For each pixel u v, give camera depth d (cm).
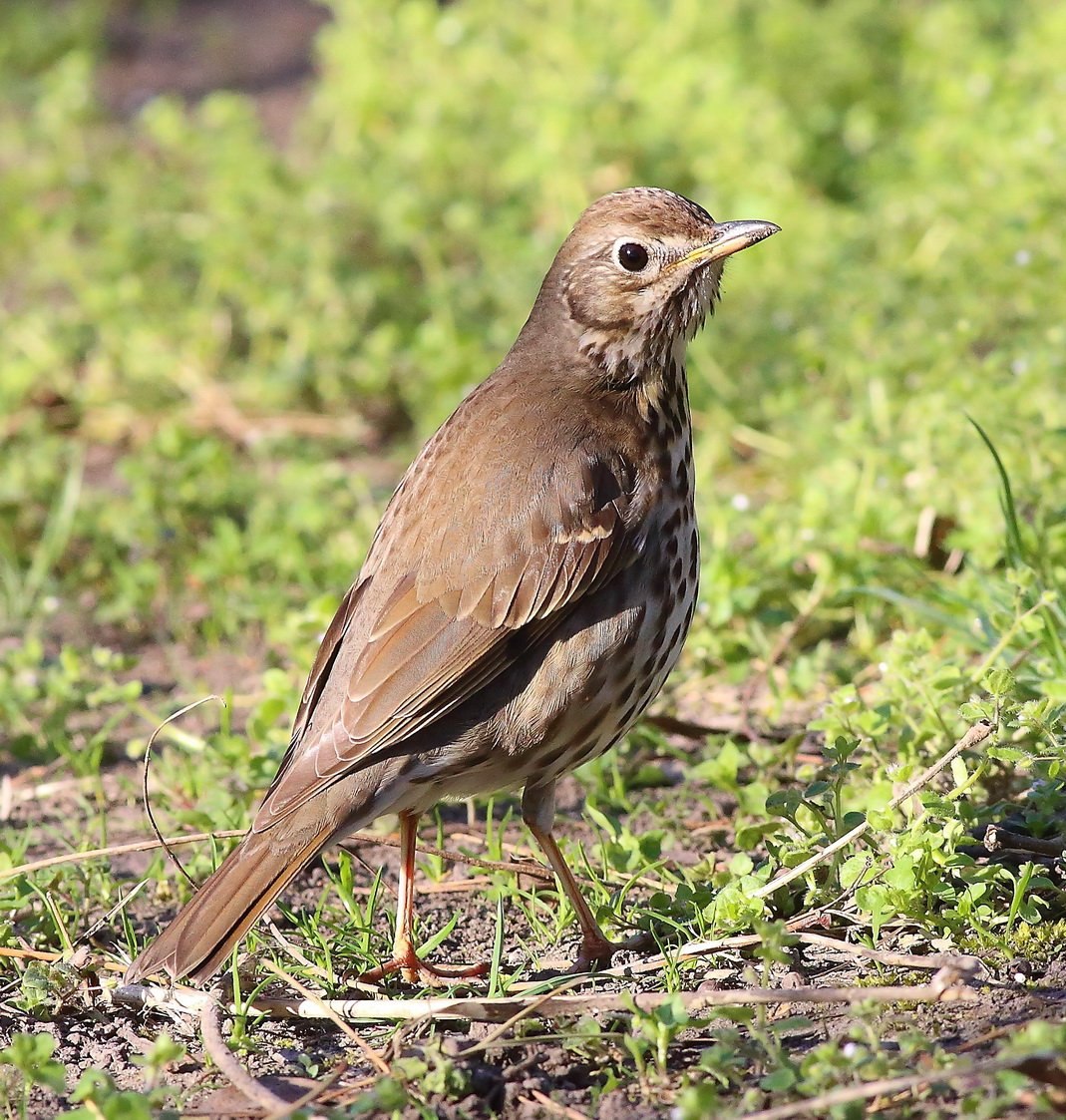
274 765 1100
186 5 3241
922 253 1778
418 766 915
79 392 1830
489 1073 802
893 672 1063
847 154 2098
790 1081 723
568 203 2042
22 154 2542
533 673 925
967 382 1370
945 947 878
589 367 991
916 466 1349
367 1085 796
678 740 1197
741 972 880
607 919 941
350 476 1638
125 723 1293
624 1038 784
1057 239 1595
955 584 1290
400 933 927
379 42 2442
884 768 1005
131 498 1619
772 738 1173
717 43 2245
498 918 913
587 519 930
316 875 1057
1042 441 1305
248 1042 848
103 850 988
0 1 3222
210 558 1486
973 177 1781
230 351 1911
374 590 936
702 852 1047
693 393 1653
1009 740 978
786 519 1377
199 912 863
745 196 1920
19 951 940
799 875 909
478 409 984
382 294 1905
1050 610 1098
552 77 2222
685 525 972
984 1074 731
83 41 3008
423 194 2067
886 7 2428
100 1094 759
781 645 1285
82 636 1458
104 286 1934
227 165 2153
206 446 1611
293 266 1930
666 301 984
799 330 1688
